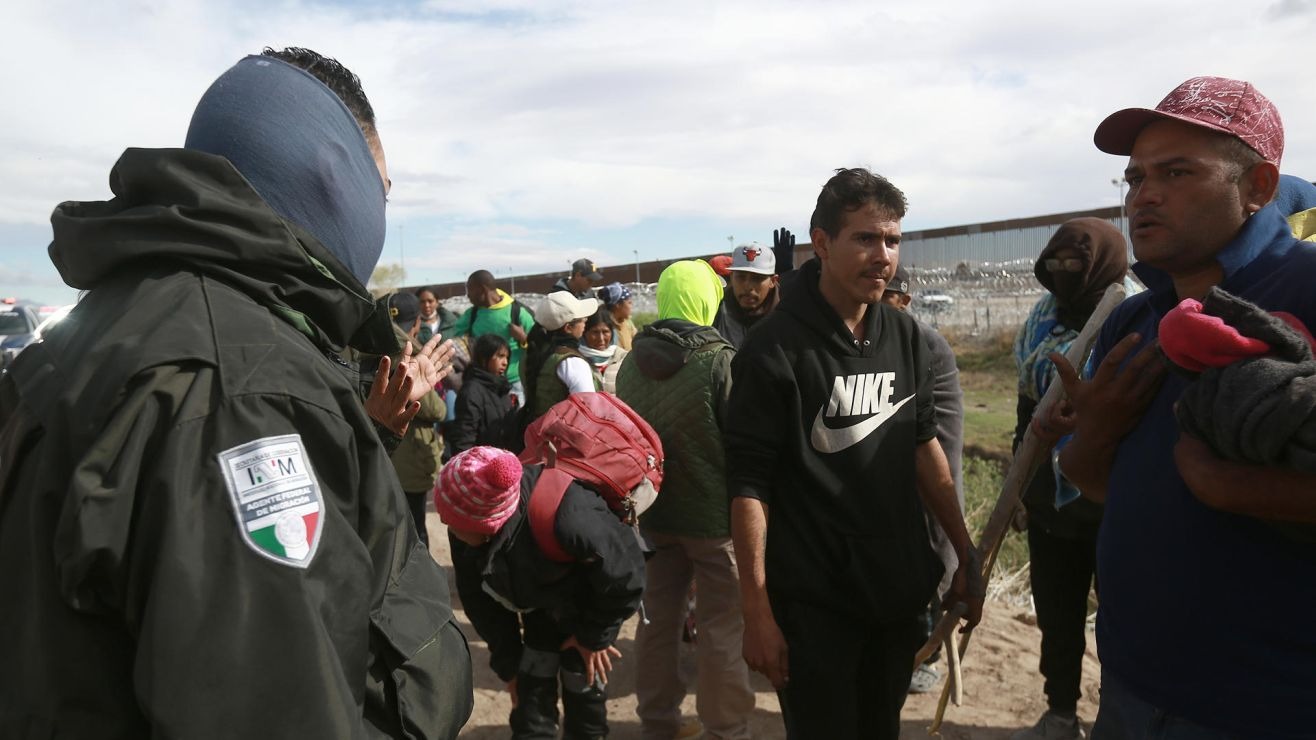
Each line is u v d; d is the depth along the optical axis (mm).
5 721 982
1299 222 2547
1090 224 3234
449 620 1362
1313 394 1341
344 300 1254
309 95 1285
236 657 933
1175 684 1687
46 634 966
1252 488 1450
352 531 1088
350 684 1061
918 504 2543
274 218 1157
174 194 1127
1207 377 1509
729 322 4438
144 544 949
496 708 3945
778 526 2441
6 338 15695
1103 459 1915
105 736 965
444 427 6496
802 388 2391
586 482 2742
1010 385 12992
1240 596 1596
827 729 2416
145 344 1016
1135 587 1764
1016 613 4992
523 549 2648
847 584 2379
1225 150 1695
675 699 3508
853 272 2383
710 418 3174
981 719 3736
